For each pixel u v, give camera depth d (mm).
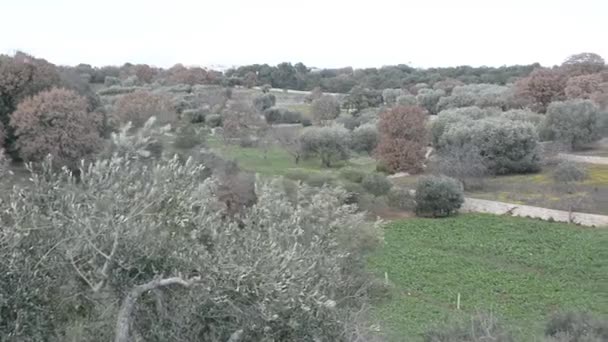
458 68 135750
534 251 38750
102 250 8852
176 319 8992
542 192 51906
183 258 8977
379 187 49906
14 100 50188
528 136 59062
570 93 80938
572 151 64938
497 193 52656
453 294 30969
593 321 18172
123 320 8414
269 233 9812
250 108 81312
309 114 94562
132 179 9500
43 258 8430
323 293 10172
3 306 8164
